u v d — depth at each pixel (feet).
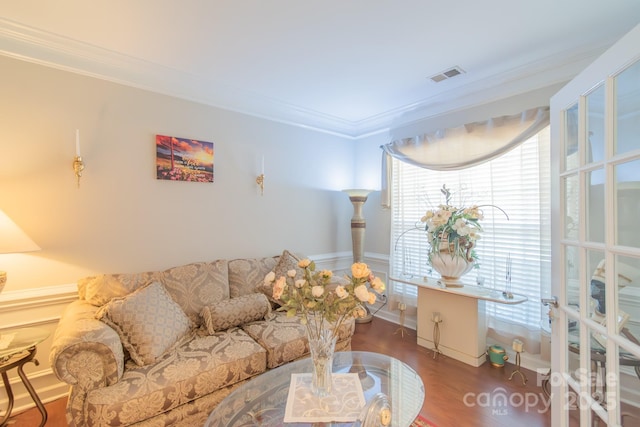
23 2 5.51
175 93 8.55
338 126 12.58
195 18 6.03
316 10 5.80
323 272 4.57
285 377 5.25
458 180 9.76
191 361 5.74
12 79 6.46
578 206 4.79
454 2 5.56
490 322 8.95
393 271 11.62
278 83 9.06
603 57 4.12
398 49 7.20
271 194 10.64
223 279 8.38
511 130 8.20
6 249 5.44
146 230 8.12
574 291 5.04
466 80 8.87
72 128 7.11
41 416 6.29
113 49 7.18
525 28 6.35
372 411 3.80
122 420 4.72
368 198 12.75
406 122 11.33
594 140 4.46
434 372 8.04
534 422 6.13
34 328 6.35
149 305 6.23
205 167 9.09
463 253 8.67
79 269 7.20
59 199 6.96
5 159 6.41
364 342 9.92
